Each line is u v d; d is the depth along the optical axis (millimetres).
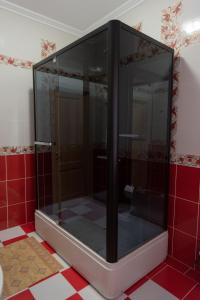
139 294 1205
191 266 1427
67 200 1638
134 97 1281
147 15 1582
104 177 1313
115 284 1163
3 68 1786
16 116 1884
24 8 1787
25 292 1211
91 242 1339
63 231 1495
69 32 2150
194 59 1328
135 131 1324
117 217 1191
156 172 1507
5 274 1346
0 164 1834
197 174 1357
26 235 1824
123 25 1102
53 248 1620
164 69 1395
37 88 1831
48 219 1691
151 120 1436
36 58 1962
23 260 1484
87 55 1338
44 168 1830
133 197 1357
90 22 2004
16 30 1829
